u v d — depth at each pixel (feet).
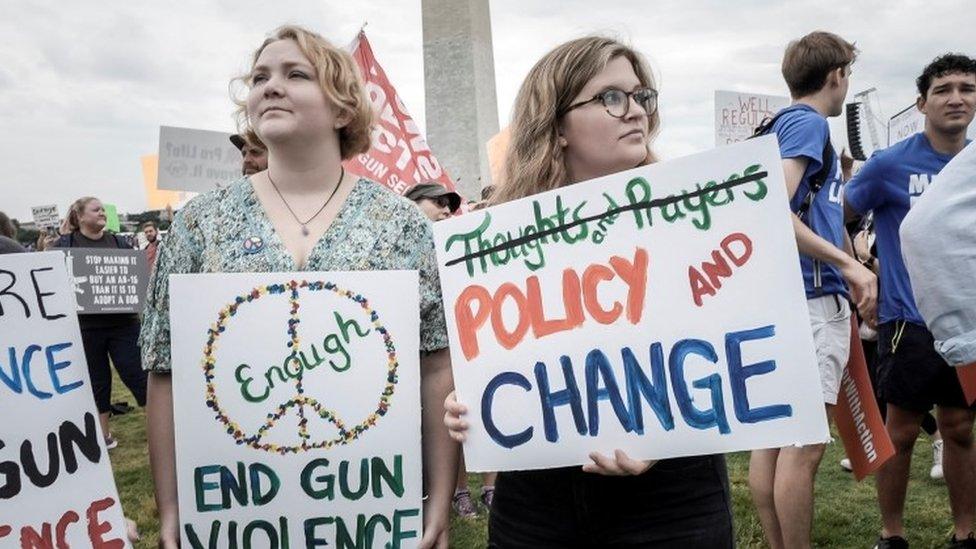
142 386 20.27
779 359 5.30
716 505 5.68
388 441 6.07
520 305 5.82
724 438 5.34
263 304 6.02
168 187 22.15
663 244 5.59
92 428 6.11
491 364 5.82
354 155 7.05
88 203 21.88
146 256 20.62
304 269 6.22
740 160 5.48
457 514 14.32
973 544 11.34
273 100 6.20
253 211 6.36
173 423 6.30
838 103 10.68
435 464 6.55
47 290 6.13
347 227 6.35
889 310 11.47
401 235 6.44
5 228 16.03
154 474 6.34
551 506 5.78
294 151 6.35
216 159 22.95
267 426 5.99
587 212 5.76
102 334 19.85
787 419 5.26
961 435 11.12
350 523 6.04
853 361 9.54
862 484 15.29
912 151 11.67
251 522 5.98
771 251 5.39
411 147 18.79
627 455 5.45
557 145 6.23
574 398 5.64
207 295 5.98
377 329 6.09
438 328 6.52
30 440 5.98
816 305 9.53
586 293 5.71
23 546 5.88
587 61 6.01
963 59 11.23
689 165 5.58
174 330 5.94
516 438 5.70
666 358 5.50
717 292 5.46
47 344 6.10
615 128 6.00
